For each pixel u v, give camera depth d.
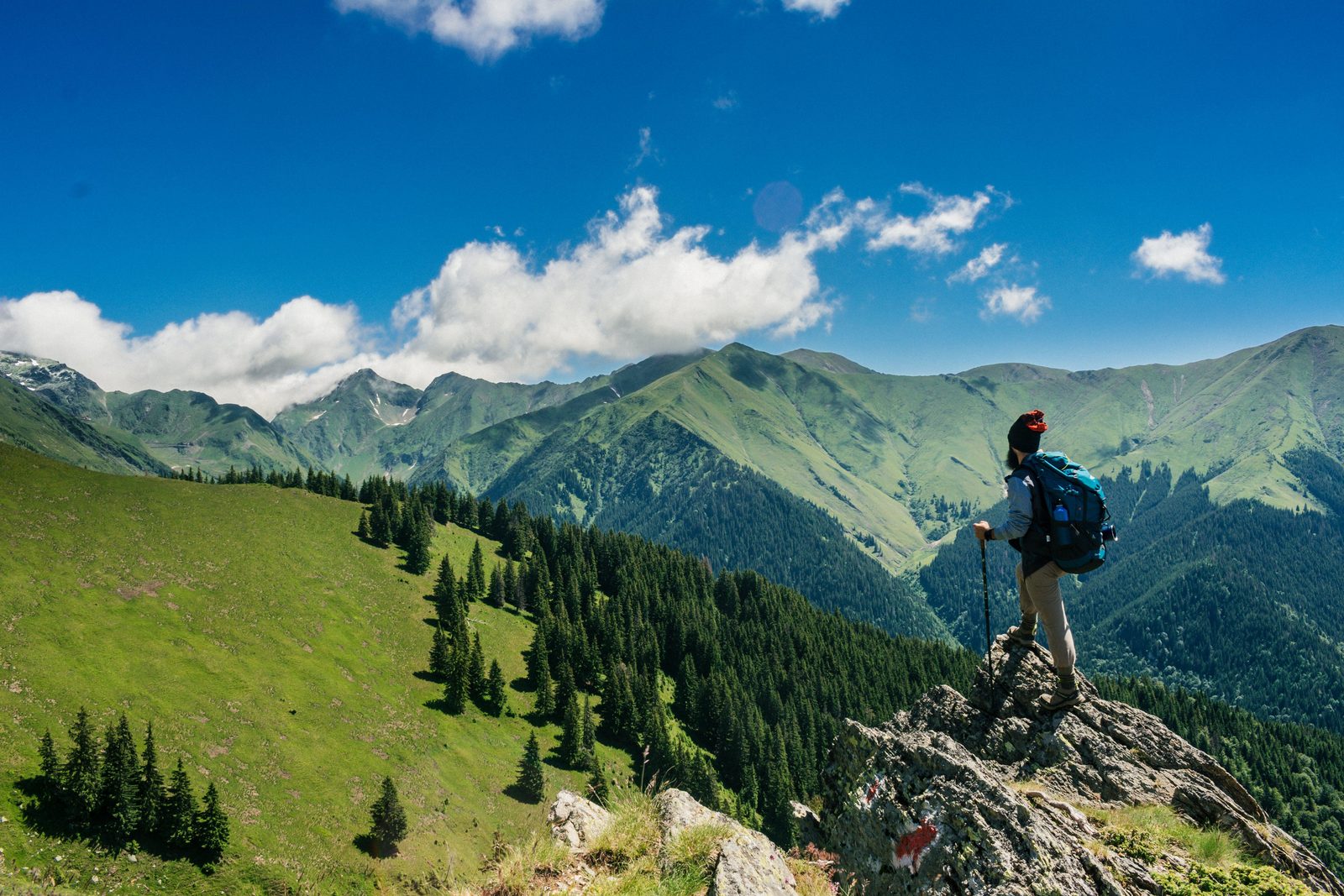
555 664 143.12
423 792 91.56
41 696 84.62
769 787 110.44
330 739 98.62
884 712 160.75
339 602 141.75
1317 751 170.50
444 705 119.25
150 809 67.00
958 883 5.57
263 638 119.00
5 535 115.81
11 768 69.31
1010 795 5.70
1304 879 6.07
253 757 87.94
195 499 157.88
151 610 113.62
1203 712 180.25
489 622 157.12
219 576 131.75
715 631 180.25
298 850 72.75
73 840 64.25
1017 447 7.70
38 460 144.38
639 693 133.25
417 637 141.12
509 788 99.19
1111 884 5.18
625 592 187.00
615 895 6.17
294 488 194.38
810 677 166.50
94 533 128.38
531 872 6.63
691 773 102.31
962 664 189.00
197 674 102.50
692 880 6.32
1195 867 5.85
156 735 85.38
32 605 101.94
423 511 187.62
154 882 64.00
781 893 6.00
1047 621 7.52
